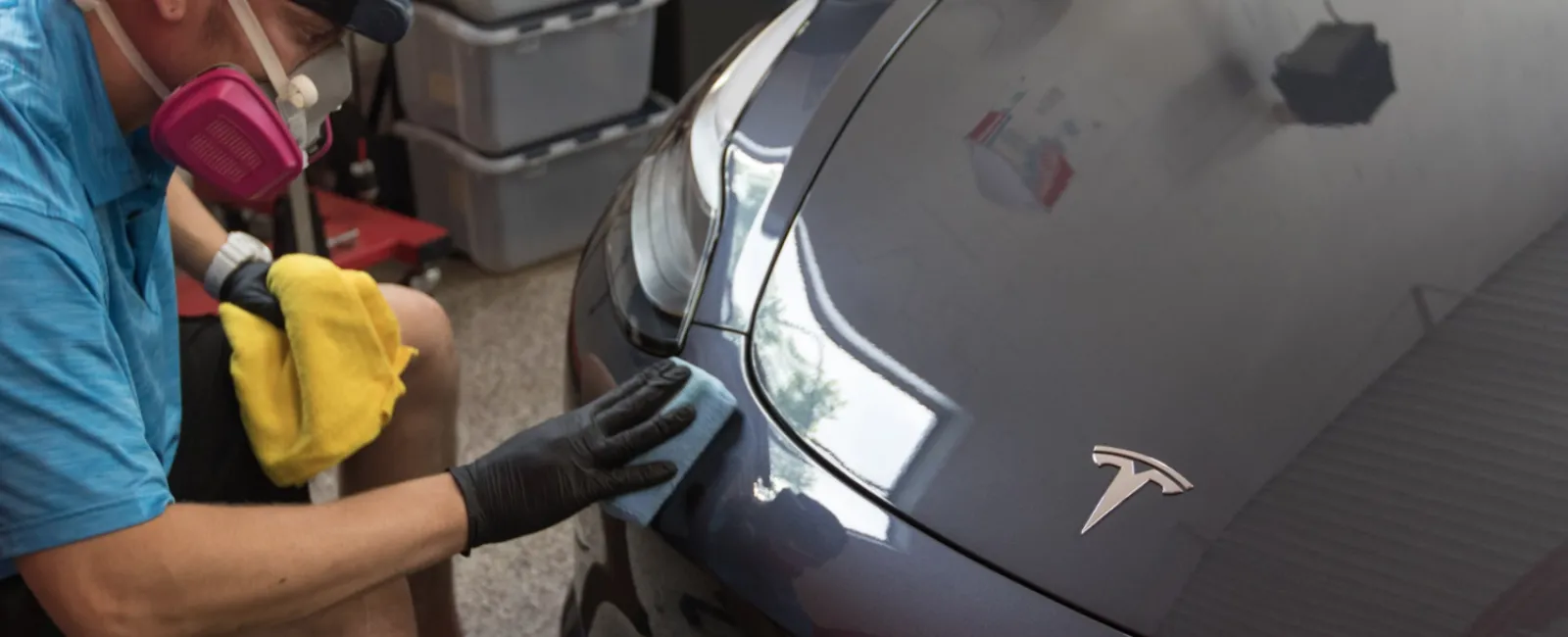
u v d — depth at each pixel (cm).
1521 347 79
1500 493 73
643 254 100
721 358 87
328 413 95
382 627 96
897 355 83
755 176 99
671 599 84
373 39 77
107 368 70
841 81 105
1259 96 99
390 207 212
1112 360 81
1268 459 75
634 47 200
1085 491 75
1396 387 78
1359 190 91
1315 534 72
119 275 79
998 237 90
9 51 68
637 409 85
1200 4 109
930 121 100
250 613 75
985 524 74
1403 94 98
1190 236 88
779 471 79
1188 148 95
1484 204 89
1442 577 70
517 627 136
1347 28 104
